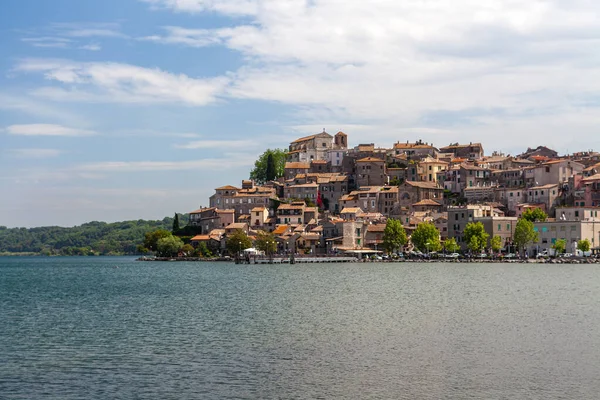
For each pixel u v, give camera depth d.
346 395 59.44
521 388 60.69
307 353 75.25
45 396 60.12
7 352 77.25
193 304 124.19
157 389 61.69
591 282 165.00
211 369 68.38
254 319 101.75
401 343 80.56
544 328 90.06
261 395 59.66
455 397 58.50
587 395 58.56
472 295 135.00
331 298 132.12
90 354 75.75
